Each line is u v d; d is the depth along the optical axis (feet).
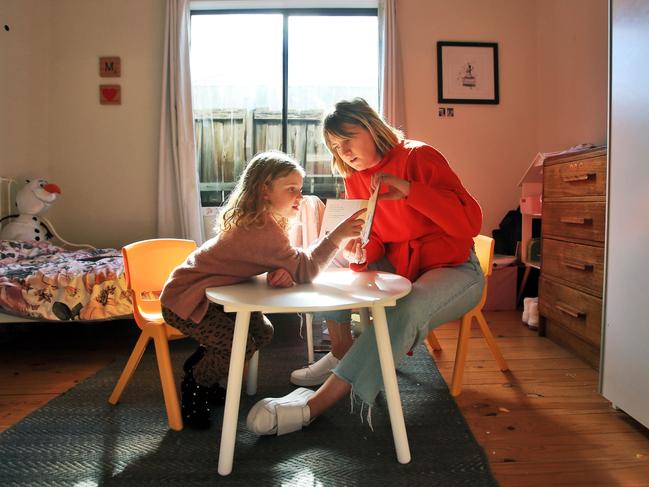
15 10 10.18
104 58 11.43
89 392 5.61
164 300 4.25
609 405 5.20
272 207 4.33
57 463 4.02
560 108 10.34
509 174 11.44
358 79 11.94
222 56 11.85
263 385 5.79
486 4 11.35
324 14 11.76
